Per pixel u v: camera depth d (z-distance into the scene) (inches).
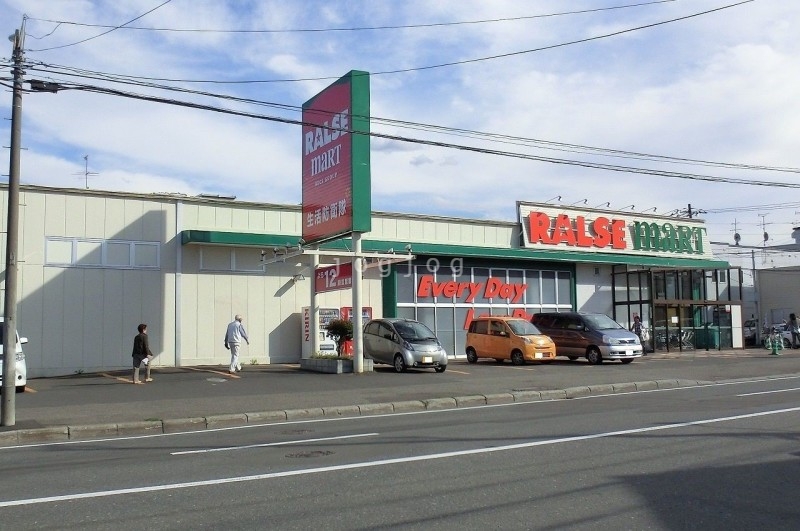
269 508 279.7
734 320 1549.0
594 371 909.8
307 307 1036.5
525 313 1289.4
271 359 1035.9
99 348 927.7
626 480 318.0
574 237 1355.8
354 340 876.6
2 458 416.8
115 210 952.9
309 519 263.3
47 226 912.9
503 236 1285.7
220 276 1011.3
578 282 1366.9
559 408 600.4
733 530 246.7
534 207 1321.4
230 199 1075.3
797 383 795.4
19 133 526.9
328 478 331.0
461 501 286.5
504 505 279.6
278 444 438.0
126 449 441.1
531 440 425.1
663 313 1435.8
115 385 765.3
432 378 820.6
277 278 1052.5
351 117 840.3
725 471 333.7
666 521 257.0
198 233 962.7
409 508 277.0
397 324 939.3
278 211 1059.9
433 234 1202.0
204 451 419.5
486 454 383.2
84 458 409.4
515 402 671.1
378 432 480.1
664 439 419.2
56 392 703.7
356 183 844.6
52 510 282.7
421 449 403.5
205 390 714.2
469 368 963.3
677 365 1018.1
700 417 511.2
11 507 288.0
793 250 2036.2
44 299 903.1
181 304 981.2
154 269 969.5
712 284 1556.3
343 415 600.7
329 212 894.4
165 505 287.4
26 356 885.8
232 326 872.3
